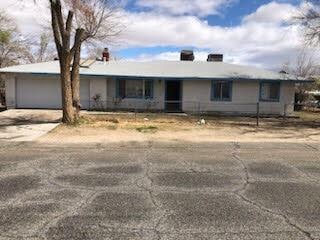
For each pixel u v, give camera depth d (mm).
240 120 21797
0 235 5090
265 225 5516
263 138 14586
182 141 13508
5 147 11852
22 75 25156
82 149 11656
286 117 24844
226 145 12789
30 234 5125
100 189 7230
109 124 17359
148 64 29484
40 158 10125
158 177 8188
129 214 5895
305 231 5312
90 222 5555
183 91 26312
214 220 5688
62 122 17203
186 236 5094
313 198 6844
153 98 26438
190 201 6566
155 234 5148
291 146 12766
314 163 9914
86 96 25906
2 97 30391
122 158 10258
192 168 9117
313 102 34125
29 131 15148
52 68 25766
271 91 26547
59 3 15938
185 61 31422
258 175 8516
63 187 7344
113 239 4988
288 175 8547
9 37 35531
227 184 7707
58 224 5473
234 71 27719
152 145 12586
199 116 23547
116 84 26125
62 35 16266
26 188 7254
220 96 26453
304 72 42125
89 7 20578
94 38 21875
